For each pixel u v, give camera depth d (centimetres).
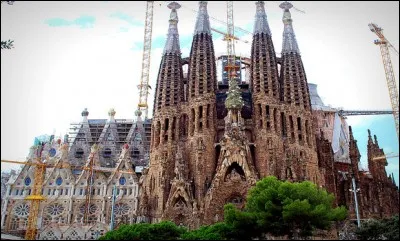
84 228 9200
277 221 5606
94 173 11150
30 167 10994
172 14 11769
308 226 5534
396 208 11475
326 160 10538
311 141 10031
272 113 9850
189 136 9850
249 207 6209
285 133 9900
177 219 8644
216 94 10656
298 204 5359
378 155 11525
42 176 10544
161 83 10700
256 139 9725
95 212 10719
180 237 5569
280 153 9550
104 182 11069
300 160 9444
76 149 13088
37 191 10362
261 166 9325
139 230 5469
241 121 9500
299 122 10119
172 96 10388
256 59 10631
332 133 13525
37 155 11594
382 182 11144
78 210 10644
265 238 5691
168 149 9800
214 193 8594
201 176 9125
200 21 11212
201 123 9862
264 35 10931
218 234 5497
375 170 11362
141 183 10356
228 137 9181
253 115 10119
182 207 8719
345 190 10325
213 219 8412
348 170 11062
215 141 9844
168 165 9575
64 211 10606
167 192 9219
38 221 10381
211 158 9512
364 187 10725
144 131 13750
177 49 11175
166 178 9331
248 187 8606
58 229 9144
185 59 11594
